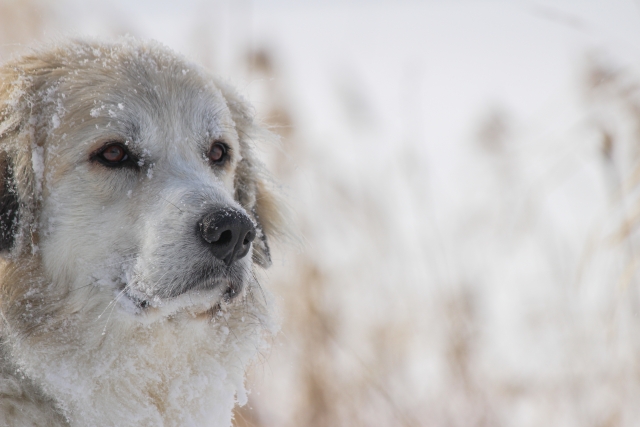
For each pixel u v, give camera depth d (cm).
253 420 745
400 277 858
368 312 838
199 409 557
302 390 773
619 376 729
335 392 769
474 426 754
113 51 607
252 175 685
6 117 565
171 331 544
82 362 520
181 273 525
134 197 551
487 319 873
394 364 804
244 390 586
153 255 526
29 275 532
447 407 767
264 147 744
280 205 702
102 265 534
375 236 880
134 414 529
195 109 602
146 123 571
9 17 988
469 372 794
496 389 789
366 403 770
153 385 540
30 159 550
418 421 743
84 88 568
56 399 513
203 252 528
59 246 533
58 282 530
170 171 568
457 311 833
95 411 519
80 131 552
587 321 770
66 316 525
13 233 538
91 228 538
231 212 531
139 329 532
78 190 543
